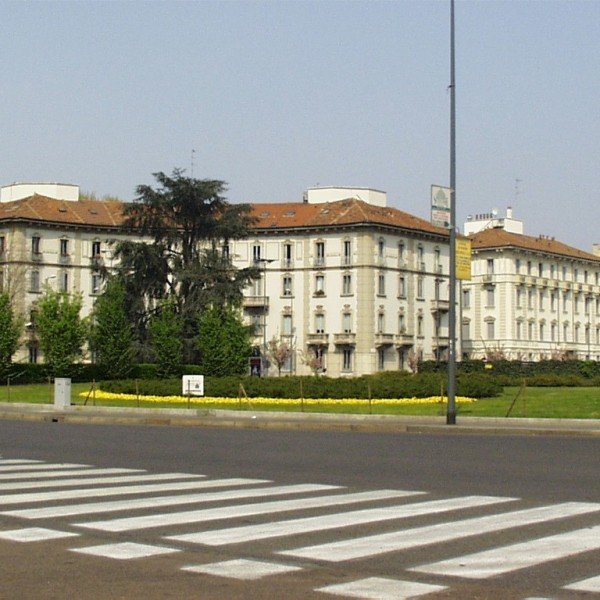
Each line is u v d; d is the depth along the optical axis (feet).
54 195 321.52
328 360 301.63
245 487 51.90
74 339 246.68
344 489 51.01
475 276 361.30
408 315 313.32
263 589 28.19
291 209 316.19
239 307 239.71
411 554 33.01
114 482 54.19
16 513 42.27
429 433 101.14
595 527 38.22
